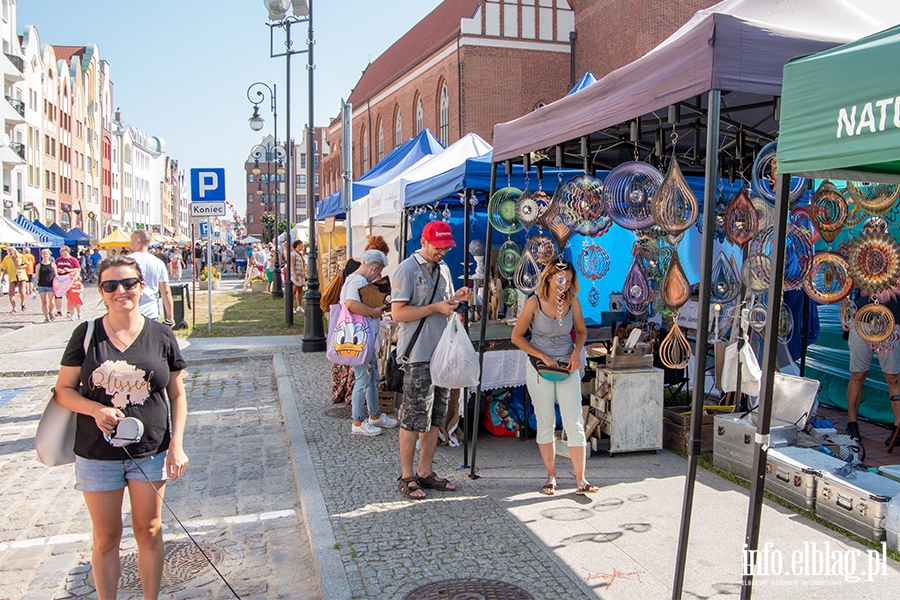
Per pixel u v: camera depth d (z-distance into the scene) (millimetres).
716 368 6824
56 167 52156
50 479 5961
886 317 5344
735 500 4980
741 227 5254
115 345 3236
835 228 5191
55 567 4316
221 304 23359
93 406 3148
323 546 4242
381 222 12852
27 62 45781
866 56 2459
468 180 6289
